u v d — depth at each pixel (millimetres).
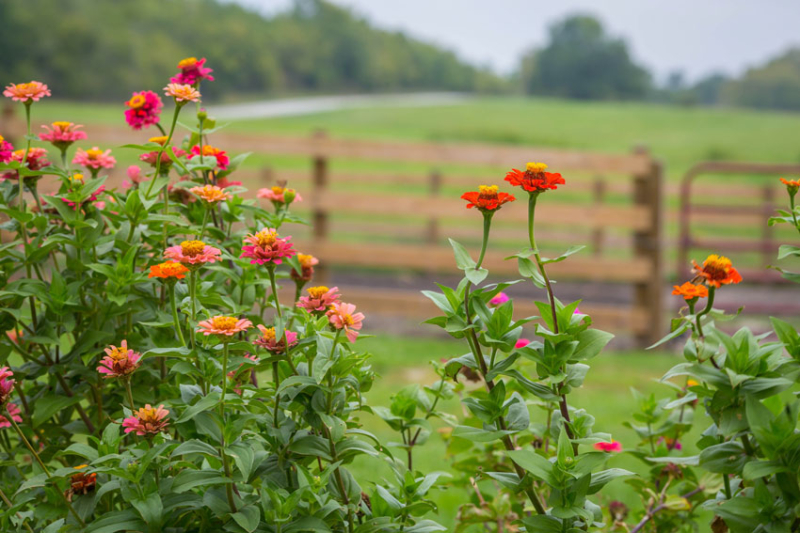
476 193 1585
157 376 1892
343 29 84875
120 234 1965
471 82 98500
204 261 1545
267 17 81438
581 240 8711
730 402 1509
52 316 1954
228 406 1553
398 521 1741
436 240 8578
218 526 1590
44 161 2084
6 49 49781
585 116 47844
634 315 6715
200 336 1705
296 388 1630
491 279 8594
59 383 1983
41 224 1979
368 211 7043
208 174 2248
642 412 2324
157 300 1994
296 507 1555
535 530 1551
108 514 1530
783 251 1573
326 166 6996
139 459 1528
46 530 1596
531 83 96688
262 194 2270
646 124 43500
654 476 2250
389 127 39125
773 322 1571
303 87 82562
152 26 64062
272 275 1617
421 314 6715
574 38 93750
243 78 72062
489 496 2309
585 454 1537
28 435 1959
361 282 8445
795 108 88188
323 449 1600
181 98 1897
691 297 1516
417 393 2061
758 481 1545
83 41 52875
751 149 33094
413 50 95250
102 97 53719
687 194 7137
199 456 1739
